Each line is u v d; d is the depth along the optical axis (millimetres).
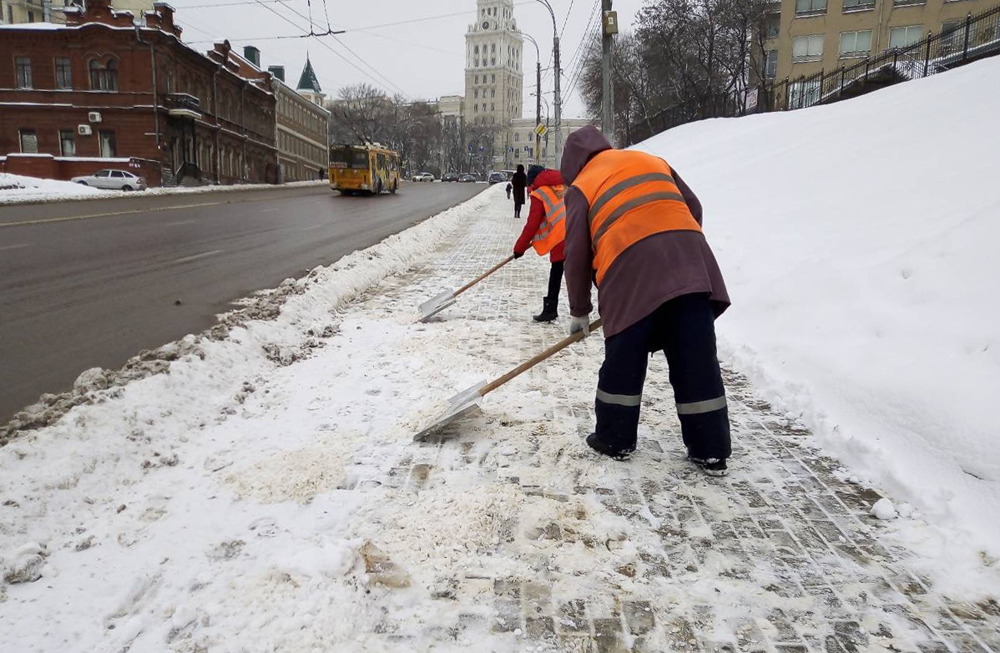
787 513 2959
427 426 3627
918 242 5641
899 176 8031
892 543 2727
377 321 6500
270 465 3254
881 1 41938
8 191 24016
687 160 18234
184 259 10070
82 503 2861
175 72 41312
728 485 3223
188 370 4191
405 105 103250
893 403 3713
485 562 2527
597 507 2969
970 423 3254
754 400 4484
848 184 8688
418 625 2176
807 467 3443
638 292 3213
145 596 2295
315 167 73062
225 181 49281
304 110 68938
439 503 2930
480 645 2096
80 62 38500
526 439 3689
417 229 14312
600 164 3541
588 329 3664
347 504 2926
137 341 5461
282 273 9016
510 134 108812
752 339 5480
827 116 15352
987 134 8133
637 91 48969
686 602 2328
